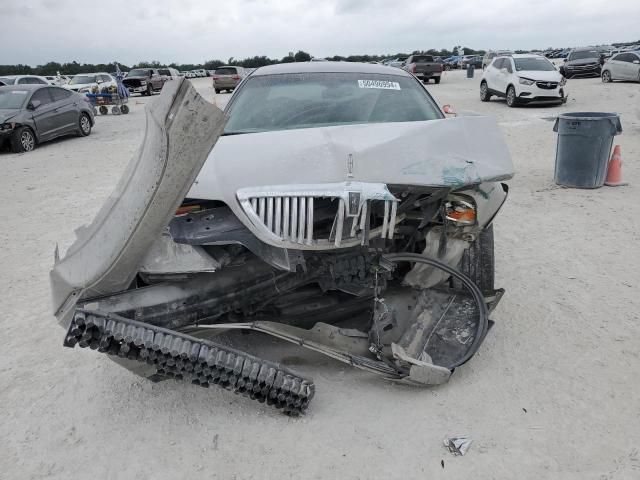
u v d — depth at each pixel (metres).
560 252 5.22
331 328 3.06
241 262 2.80
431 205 3.06
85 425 2.92
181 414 2.97
